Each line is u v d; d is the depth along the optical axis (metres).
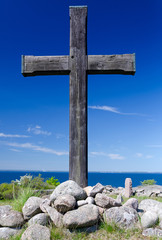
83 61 5.07
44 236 3.58
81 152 4.77
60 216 3.96
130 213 4.25
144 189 11.65
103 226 4.02
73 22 5.18
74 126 4.86
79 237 3.73
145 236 3.82
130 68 5.05
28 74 5.25
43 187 9.57
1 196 8.76
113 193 11.99
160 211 4.46
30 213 4.15
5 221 4.10
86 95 4.98
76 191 4.28
